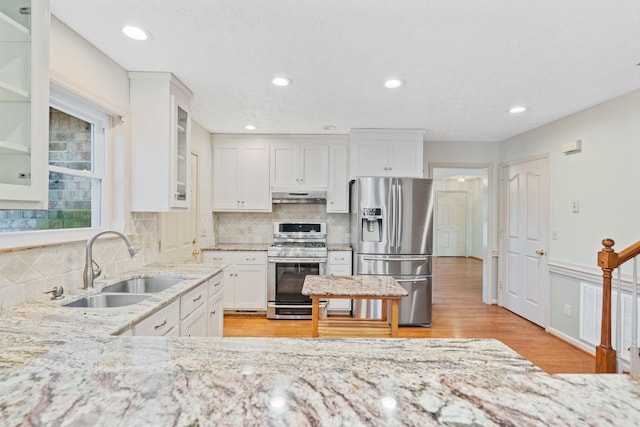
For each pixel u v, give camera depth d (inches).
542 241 143.3
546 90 103.0
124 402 22.1
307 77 95.2
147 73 92.5
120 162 91.0
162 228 115.3
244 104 118.7
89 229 81.2
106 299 72.9
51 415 20.6
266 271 154.5
